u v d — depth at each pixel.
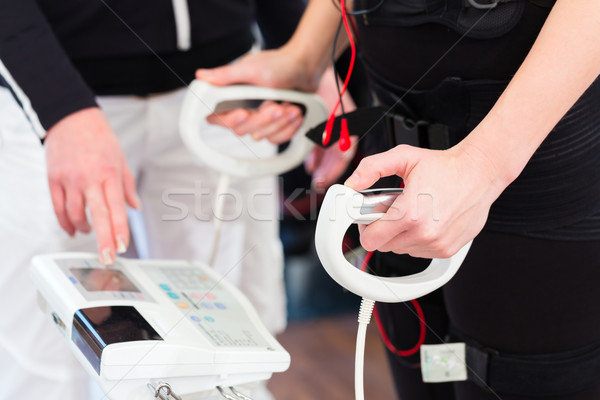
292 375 1.71
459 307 0.73
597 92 0.62
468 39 0.64
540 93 0.53
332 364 1.77
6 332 1.00
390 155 0.55
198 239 1.24
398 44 0.70
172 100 1.11
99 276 0.73
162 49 1.05
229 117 0.88
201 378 0.62
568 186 0.63
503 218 0.66
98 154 0.80
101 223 0.77
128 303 0.67
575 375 0.69
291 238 1.93
